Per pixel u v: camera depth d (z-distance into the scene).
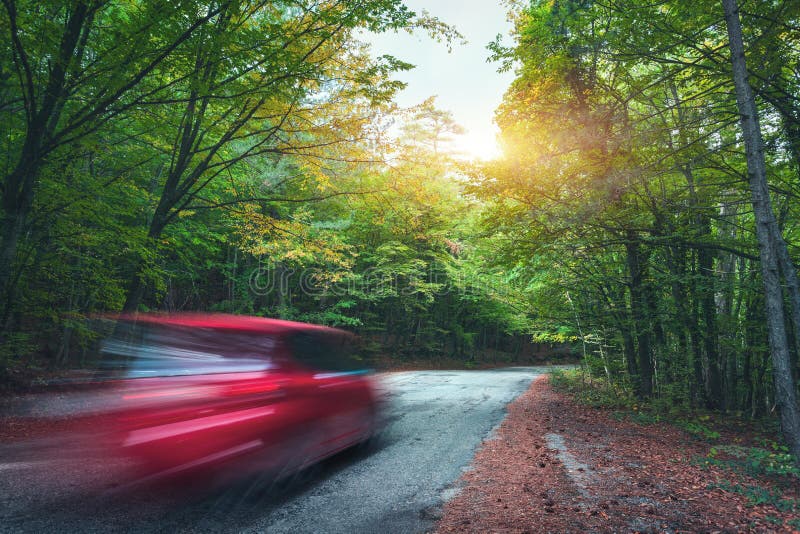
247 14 8.57
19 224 8.41
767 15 7.98
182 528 3.28
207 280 26.58
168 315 4.63
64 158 9.29
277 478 4.29
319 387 4.74
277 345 4.57
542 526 3.53
